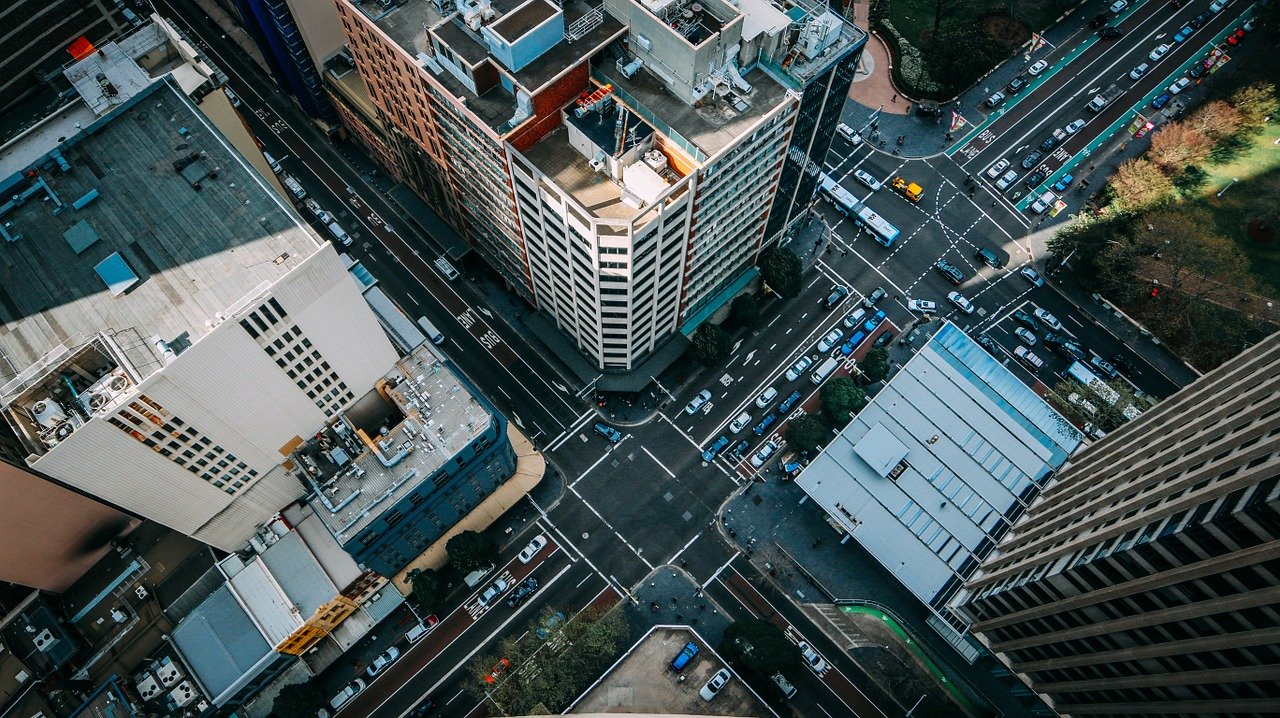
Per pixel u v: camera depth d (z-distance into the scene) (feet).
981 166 626.23
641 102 425.28
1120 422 511.81
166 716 426.51
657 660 447.83
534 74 410.31
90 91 417.49
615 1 415.44
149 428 351.05
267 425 408.46
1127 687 379.14
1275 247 587.27
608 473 521.65
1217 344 553.64
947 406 501.97
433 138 484.74
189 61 447.83
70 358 341.62
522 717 409.69
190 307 353.51
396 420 482.28
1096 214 597.52
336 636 470.80
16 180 380.78
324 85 573.74
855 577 498.69
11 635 435.12
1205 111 625.00
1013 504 479.41
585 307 481.46
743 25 412.77
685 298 512.63
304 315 375.04
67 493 403.13
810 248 591.37
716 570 499.10
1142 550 338.75
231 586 446.19
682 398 542.98
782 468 521.65
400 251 582.35
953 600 466.29
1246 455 305.73
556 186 407.03
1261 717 311.27
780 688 462.19
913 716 464.65
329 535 458.91
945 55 643.04
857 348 561.02
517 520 508.94
